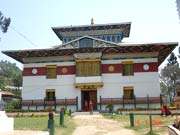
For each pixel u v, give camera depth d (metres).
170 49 35.56
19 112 31.12
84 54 35.81
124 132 16.05
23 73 37.09
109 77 35.38
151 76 34.84
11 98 51.84
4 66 143.88
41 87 36.28
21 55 36.88
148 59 35.38
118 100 34.50
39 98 36.00
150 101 34.00
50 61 36.91
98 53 35.66
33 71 36.94
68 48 35.69
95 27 41.50
